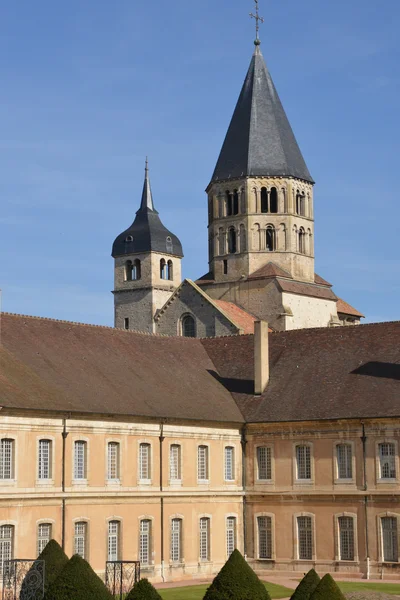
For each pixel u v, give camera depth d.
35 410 80.19
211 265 141.12
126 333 100.94
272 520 96.69
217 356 106.69
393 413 91.81
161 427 91.12
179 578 91.38
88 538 84.25
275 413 97.38
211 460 95.75
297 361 102.56
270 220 137.25
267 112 140.00
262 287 135.12
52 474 82.06
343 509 93.69
